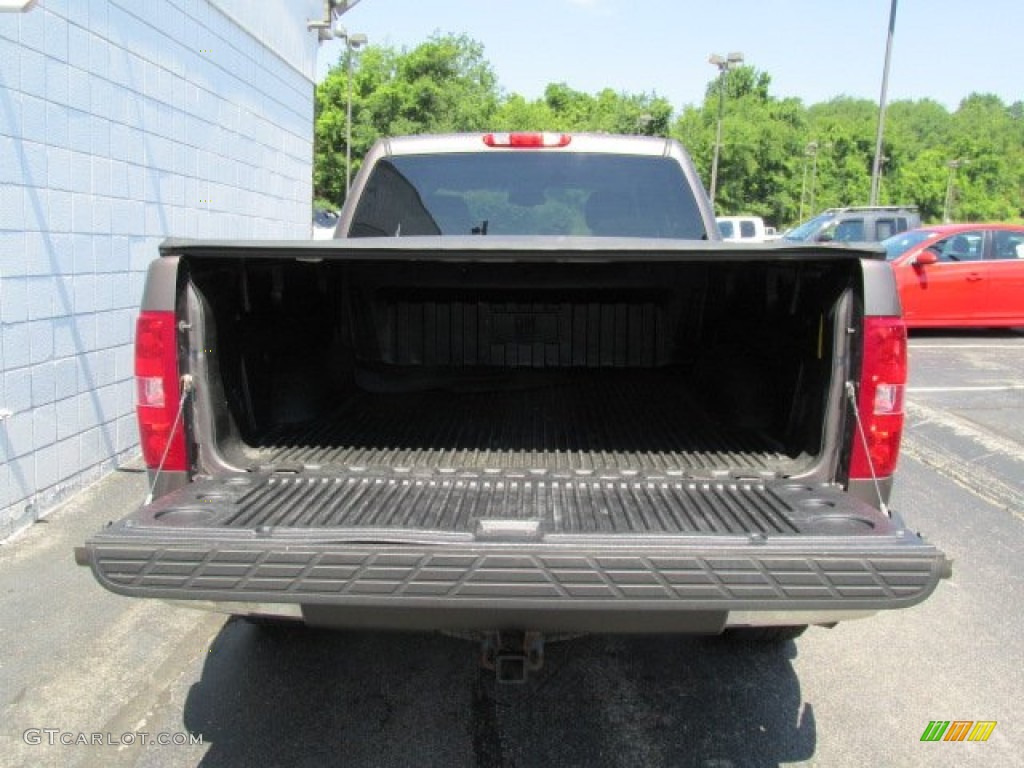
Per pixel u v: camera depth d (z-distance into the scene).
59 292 4.89
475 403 3.88
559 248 2.49
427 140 4.36
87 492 5.17
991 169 106.81
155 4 5.96
